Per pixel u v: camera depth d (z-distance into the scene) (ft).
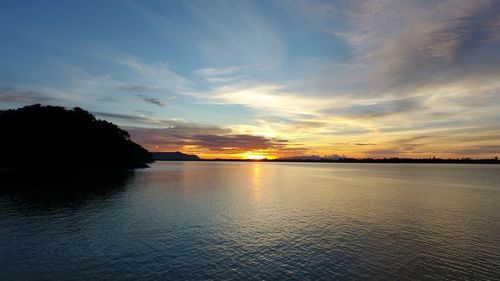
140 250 73.77
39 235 85.61
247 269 62.69
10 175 279.49
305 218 111.96
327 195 184.44
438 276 60.49
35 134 361.92
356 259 68.95
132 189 200.75
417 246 78.89
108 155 464.24
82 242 79.61
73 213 116.26
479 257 71.00
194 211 123.95
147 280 56.85
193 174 401.70
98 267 62.85
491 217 116.98
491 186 256.52
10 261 65.82
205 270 61.93
